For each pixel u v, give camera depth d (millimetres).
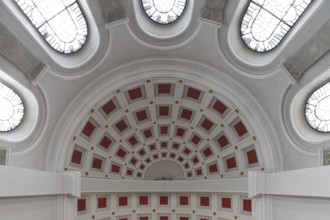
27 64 9820
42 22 10250
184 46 11633
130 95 13023
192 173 15164
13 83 10219
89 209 13367
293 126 11281
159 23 11555
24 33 9180
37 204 10453
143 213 15156
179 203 15266
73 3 10391
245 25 10992
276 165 12070
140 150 14789
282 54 10266
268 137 12188
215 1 10078
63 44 11289
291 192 10055
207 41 11289
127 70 12234
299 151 11328
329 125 10727
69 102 12352
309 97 10906
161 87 12977
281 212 11086
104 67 12047
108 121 13250
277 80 11188
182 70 12195
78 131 12586
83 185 12703
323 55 8906
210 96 12609
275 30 10672
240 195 13156
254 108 12234
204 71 12164
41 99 11125
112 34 10992
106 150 13992
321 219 8820
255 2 10234
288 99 11109
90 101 12328
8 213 8656
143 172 15352
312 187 8938
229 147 13516
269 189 11555
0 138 9820
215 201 14172
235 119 12828
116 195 14555
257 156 12539
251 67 11469
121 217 14680
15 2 9133
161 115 13938
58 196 11930
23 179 9148
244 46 11461
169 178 15500
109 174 14305
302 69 9898
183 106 13352
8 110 10789
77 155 13086
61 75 11336
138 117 13820
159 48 11703
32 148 11328
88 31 11312
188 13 10992
